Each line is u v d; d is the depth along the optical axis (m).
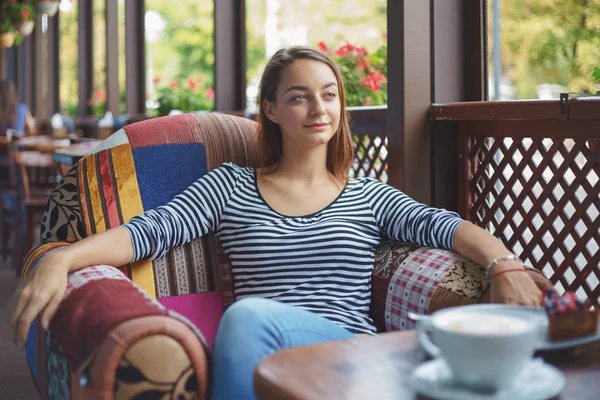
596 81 1.97
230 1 4.14
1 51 9.92
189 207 1.76
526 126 2.12
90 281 1.40
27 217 4.19
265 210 1.76
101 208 1.79
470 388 0.91
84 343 1.22
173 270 1.77
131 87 5.71
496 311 1.03
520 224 2.19
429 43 2.38
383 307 1.71
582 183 1.97
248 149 1.96
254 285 1.72
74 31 8.11
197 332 1.23
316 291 1.70
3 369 2.68
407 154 2.34
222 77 4.15
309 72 1.76
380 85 2.97
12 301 1.40
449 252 1.63
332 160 1.86
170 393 1.18
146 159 1.86
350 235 1.73
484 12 2.40
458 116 2.22
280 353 1.08
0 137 5.25
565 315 1.07
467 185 2.35
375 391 0.94
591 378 0.99
